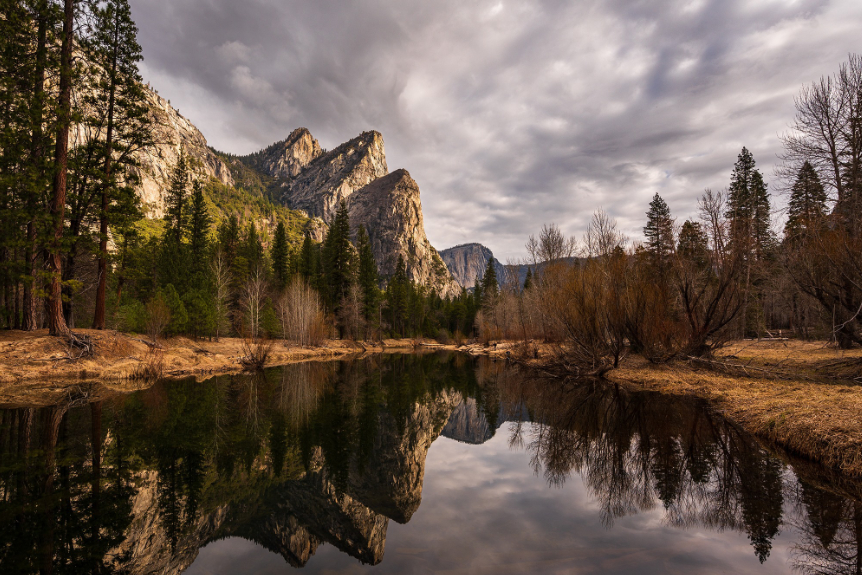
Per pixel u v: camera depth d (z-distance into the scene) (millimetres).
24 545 5391
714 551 5410
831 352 24172
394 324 83000
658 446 11023
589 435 12812
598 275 25062
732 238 21594
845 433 8609
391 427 14812
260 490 8500
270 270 61281
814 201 22609
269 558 5449
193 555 5520
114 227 25484
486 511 7309
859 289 15836
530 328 43688
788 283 25250
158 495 7691
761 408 12586
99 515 6473
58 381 18969
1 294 24859
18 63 19922
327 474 9727
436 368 36781
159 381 21844
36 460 9078
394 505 7730
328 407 17719
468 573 4855
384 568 5020
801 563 5023
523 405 19000
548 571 4879
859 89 19469
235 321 48000
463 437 13977
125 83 24219
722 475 8531
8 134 19500
